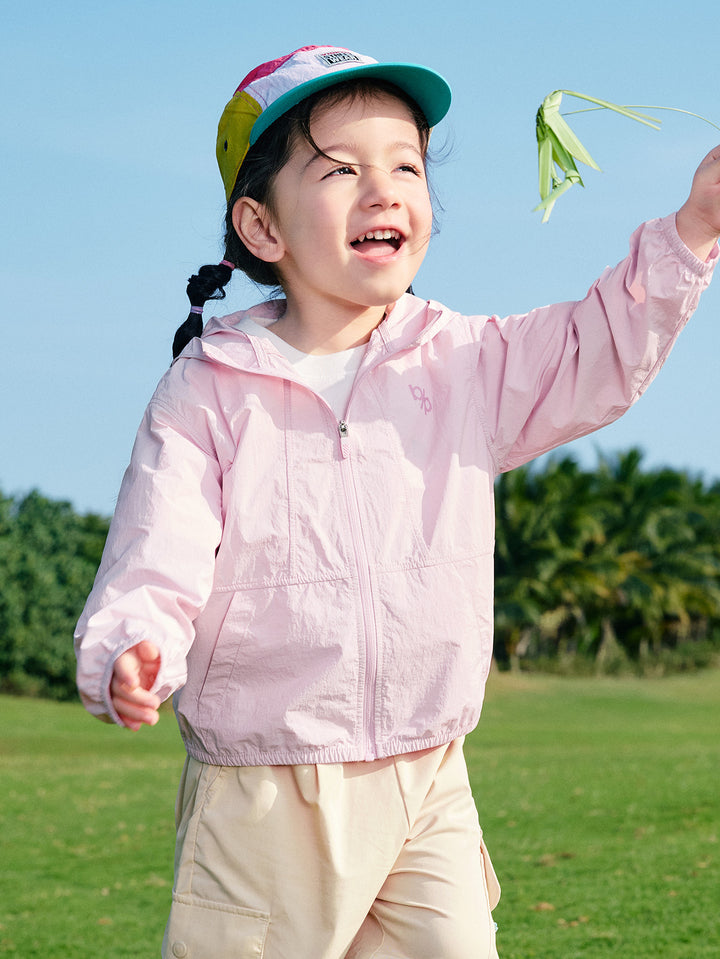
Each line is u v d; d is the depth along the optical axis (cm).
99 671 157
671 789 844
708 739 1518
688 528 3575
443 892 181
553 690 2792
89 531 3023
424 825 184
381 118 185
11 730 1644
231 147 195
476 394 193
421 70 187
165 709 2077
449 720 182
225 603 178
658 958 380
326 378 190
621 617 3531
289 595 177
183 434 183
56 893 531
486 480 192
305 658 177
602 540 3456
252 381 185
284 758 177
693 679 3195
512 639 3362
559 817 734
